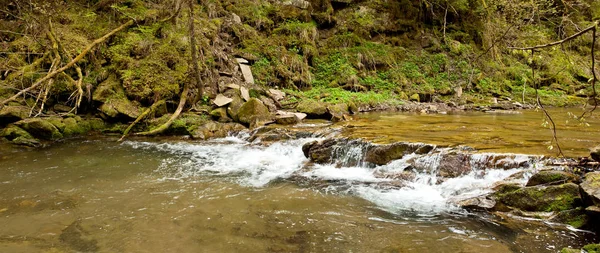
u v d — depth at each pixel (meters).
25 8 10.49
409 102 15.06
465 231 4.20
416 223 4.45
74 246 3.82
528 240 3.92
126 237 4.04
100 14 11.88
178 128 9.87
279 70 14.59
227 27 14.80
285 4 17.12
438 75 17.33
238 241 3.97
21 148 8.16
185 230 4.24
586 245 3.60
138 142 9.12
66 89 9.80
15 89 9.00
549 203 4.41
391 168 6.38
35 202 5.08
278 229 4.28
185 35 11.87
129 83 10.10
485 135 7.68
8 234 4.09
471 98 15.84
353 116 11.81
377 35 18.39
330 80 15.94
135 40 10.98
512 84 17.95
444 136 7.57
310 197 5.38
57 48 9.63
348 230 4.26
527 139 7.14
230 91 11.70
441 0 18.77
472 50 18.22
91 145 8.73
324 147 7.32
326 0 18.22
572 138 7.27
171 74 10.78
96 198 5.27
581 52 17.95
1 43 10.33
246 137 9.52
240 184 6.00
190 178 6.32
